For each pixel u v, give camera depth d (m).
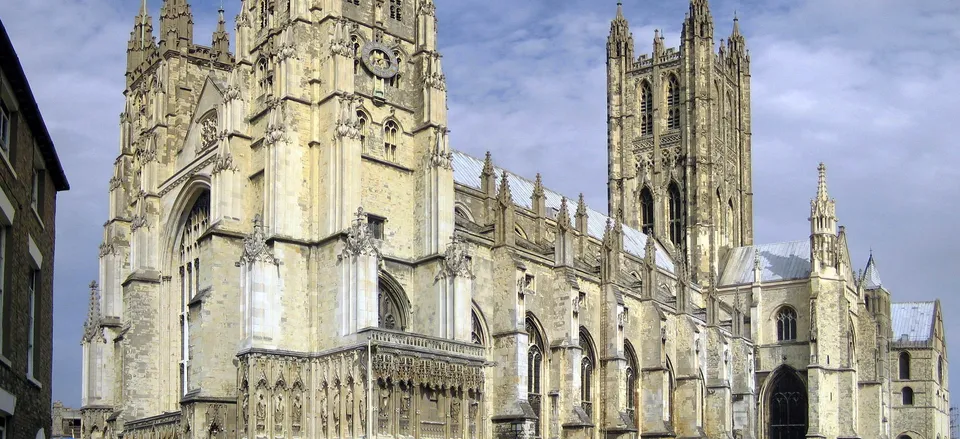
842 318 178.62
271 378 95.06
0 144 52.62
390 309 104.75
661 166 195.25
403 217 106.62
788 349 179.50
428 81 108.38
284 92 101.44
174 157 121.88
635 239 185.62
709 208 190.00
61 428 173.62
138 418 114.06
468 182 142.25
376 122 106.31
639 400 141.12
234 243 102.69
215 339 99.75
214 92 114.25
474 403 99.94
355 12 107.31
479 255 116.00
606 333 133.12
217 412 98.19
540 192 139.50
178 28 126.00
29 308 61.75
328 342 97.19
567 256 125.69
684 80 194.62
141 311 117.00
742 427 166.62
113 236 126.25
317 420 96.00
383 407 91.94
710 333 159.12
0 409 51.56
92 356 121.62
